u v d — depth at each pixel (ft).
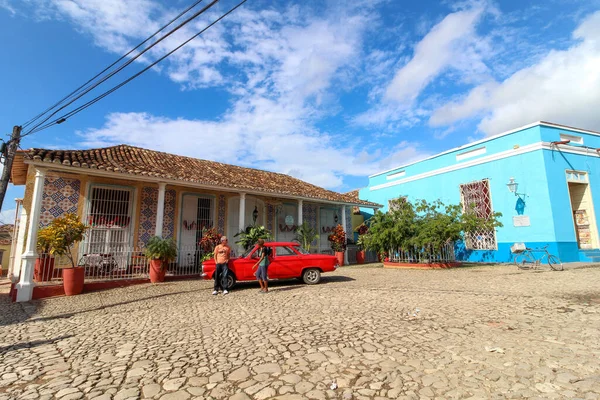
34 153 31.01
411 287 29.14
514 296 23.67
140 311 22.61
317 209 61.87
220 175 49.19
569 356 12.38
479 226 44.88
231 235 49.03
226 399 9.98
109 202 38.55
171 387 10.86
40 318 21.35
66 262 35.19
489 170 51.52
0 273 75.41
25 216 34.42
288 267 32.35
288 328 17.07
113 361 13.37
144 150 50.03
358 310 20.63
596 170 49.55
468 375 11.08
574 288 26.27
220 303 24.49
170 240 36.63
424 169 63.46
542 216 44.39
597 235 47.37
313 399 9.77
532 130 46.37
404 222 47.65
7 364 13.30
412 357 12.76
